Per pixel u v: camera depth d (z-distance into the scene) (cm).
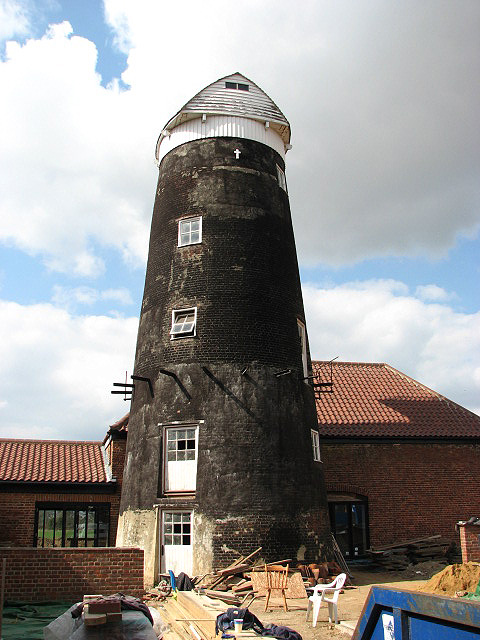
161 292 2142
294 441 1972
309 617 1387
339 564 2031
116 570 1284
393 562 2372
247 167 2241
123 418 2577
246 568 1745
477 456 2759
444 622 541
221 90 2316
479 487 2717
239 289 2064
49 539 2400
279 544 1819
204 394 1944
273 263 2155
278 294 2123
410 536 2616
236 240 2125
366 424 2759
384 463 2680
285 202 2327
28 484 2414
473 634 516
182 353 2008
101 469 2566
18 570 1245
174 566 1827
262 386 1970
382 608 608
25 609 1187
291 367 2059
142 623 891
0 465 2473
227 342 1998
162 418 1967
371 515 2616
